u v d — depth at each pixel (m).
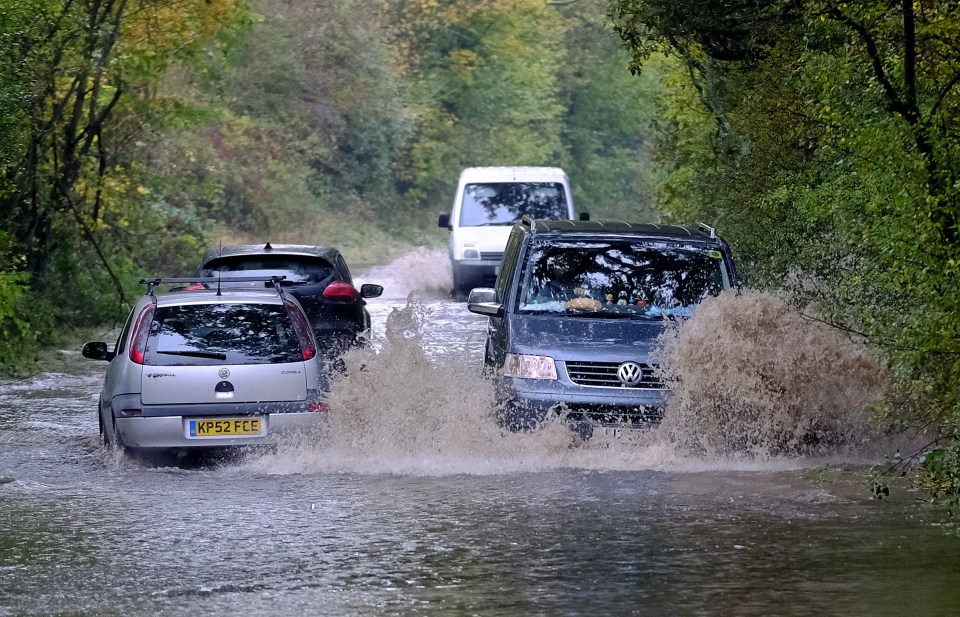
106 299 64.12
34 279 61.19
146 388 29.67
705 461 29.75
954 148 25.52
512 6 161.12
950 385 24.67
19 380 46.84
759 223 44.75
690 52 53.25
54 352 54.28
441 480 27.98
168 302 30.88
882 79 27.33
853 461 29.88
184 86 87.94
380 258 121.56
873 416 27.33
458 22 158.00
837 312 32.12
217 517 24.77
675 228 35.53
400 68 152.62
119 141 68.25
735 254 45.53
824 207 37.78
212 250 43.81
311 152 132.75
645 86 165.62
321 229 126.50
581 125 176.38
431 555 21.73
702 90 57.44
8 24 51.00
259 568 21.06
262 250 42.66
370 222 139.38
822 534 22.86
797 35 43.41
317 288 41.94
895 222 25.03
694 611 18.55
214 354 30.02
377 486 27.42
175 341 30.20
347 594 19.53
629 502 25.56
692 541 22.47
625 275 33.28
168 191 87.69
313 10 137.62
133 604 19.19
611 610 18.59
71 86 59.84
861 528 23.28
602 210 175.38
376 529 23.59
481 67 161.12
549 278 33.16
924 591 19.41
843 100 29.19
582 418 30.38
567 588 19.72
